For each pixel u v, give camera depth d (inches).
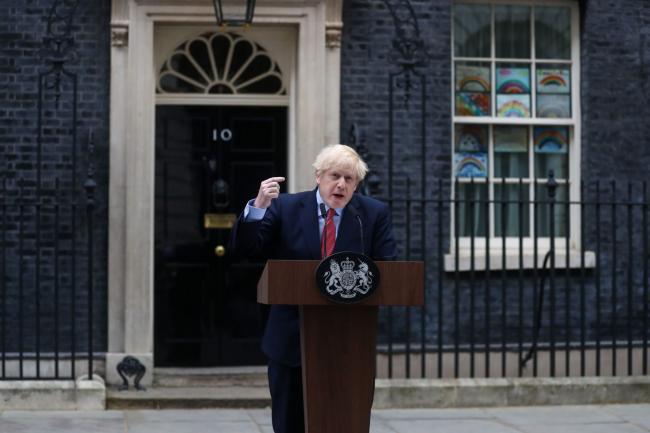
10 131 323.9
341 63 335.3
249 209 167.9
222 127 341.1
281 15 328.5
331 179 167.3
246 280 340.8
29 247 323.6
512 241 352.2
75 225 323.9
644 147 350.9
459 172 350.0
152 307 330.0
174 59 340.2
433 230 338.0
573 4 354.3
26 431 263.6
